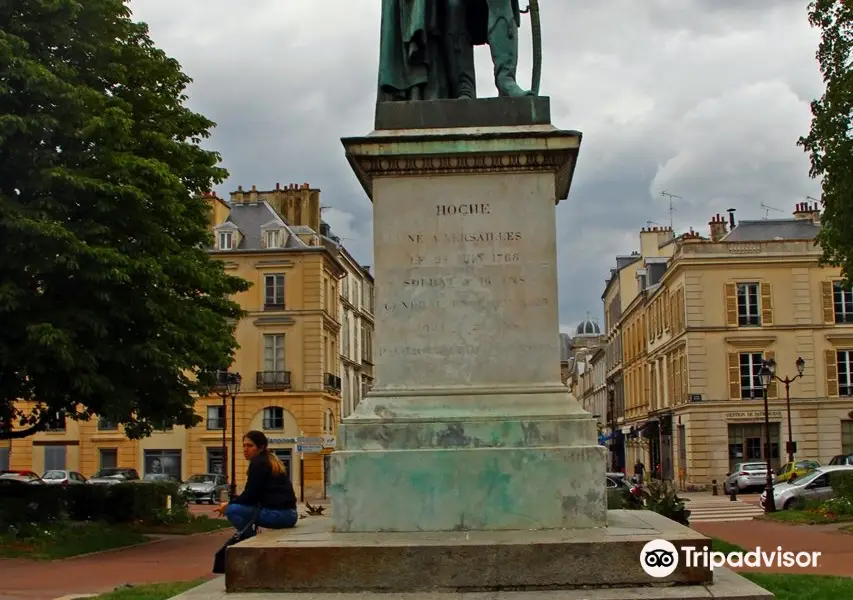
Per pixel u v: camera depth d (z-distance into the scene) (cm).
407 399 849
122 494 2716
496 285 869
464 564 712
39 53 2302
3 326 2169
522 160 876
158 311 2278
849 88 2519
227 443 5697
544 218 875
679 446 5809
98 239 2212
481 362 861
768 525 2567
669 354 6147
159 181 2362
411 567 715
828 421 5391
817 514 2697
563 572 706
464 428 830
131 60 2605
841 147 2552
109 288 2208
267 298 5791
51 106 2236
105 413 2327
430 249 874
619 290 8650
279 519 928
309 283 5769
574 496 808
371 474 819
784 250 5491
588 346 13700
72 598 1209
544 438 826
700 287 5528
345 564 719
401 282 871
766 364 3366
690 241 5569
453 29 991
